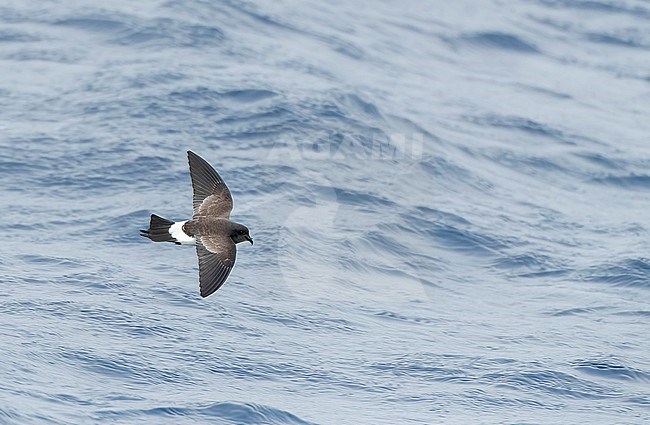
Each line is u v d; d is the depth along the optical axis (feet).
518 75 116.98
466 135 91.61
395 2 133.90
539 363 49.16
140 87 86.89
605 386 47.34
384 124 87.86
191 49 97.66
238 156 76.79
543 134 95.81
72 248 60.44
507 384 46.44
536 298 60.59
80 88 87.20
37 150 75.20
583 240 71.92
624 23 140.46
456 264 64.85
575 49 129.80
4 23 101.81
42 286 53.16
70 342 46.03
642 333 55.42
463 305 58.18
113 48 97.30
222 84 88.84
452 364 48.42
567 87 114.83
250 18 110.01
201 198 28.89
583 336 54.24
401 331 52.54
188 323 50.29
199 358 46.37
